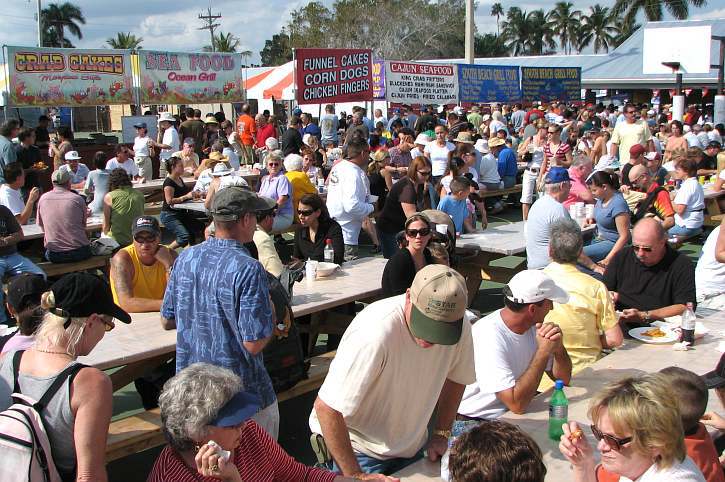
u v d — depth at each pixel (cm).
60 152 1312
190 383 243
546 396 355
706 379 327
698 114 2348
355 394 272
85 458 242
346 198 834
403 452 301
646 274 490
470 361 306
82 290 264
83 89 1642
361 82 1584
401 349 277
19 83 1536
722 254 561
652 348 424
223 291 307
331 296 511
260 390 321
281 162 941
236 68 1941
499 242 716
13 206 885
